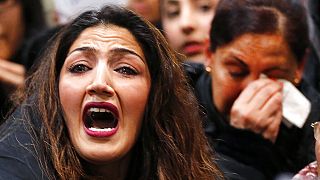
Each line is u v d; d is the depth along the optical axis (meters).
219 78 2.73
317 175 2.36
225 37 2.71
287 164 2.72
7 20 3.30
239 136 2.66
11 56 3.32
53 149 2.25
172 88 2.42
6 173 2.14
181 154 2.41
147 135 2.38
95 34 2.31
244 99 2.68
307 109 2.71
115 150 2.25
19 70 3.19
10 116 2.37
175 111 2.43
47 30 3.09
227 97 2.72
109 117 2.29
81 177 2.28
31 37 3.24
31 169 2.18
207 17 3.14
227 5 2.72
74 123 2.25
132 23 2.35
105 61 2.27
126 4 3.25
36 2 3.38
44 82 2.36
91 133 2.24
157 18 3.26
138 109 2.29
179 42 3.16
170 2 3.17
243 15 2.70
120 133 2.27
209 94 2.78
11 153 2.20
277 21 2.70
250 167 2.63
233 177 2.59
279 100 2.67
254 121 2.65
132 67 2.29
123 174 2.38
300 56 2.75
